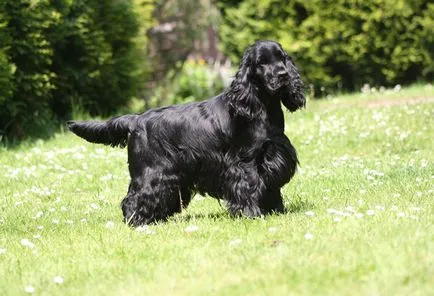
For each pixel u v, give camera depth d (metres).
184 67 27.98
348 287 5.31
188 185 8.44
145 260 6.69
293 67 8.25
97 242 7.52
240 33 24.45
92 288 6.01
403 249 6.14
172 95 26.30
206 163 8.24
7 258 7.21
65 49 17.58
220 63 30.95
